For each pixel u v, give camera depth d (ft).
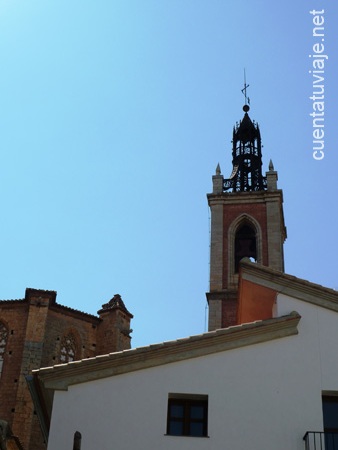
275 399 56.70
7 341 160.56
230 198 206.18
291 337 59.93
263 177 219.41
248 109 247.09
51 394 57.77
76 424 54.90
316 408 56.29
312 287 62.59
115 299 181.06
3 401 151.23
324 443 54.29
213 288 187.42
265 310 71.51
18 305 165.48
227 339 59.11
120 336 175.01
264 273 64.54
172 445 54.39
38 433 147.64
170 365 57.93
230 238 198.18
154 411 55.77
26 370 153.28
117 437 54.54
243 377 57.62
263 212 202.08
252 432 55.16
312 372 58.08
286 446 54.60
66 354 165.99
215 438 54.85
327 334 60.08
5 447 49.42
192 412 57.31
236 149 234.79
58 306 167.84
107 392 56.44
